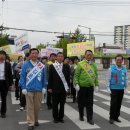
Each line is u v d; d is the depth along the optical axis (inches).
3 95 433.4
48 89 396.5
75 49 866.8
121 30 3233.3
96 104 560.1
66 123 394.9
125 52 3223.4
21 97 491.2
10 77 431.8
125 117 433.1
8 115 451.2
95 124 388.2
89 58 395.2
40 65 368.2
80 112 409.1
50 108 502.0
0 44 2196.1
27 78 363.6
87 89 395.2
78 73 395.5
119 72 392.2
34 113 375.9
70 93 593.9
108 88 394.6
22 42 788.0
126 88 398.0
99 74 1855.3
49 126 378.9
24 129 366.0
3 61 427.8
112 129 360.8
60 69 391.9
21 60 575.2
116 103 393.1
